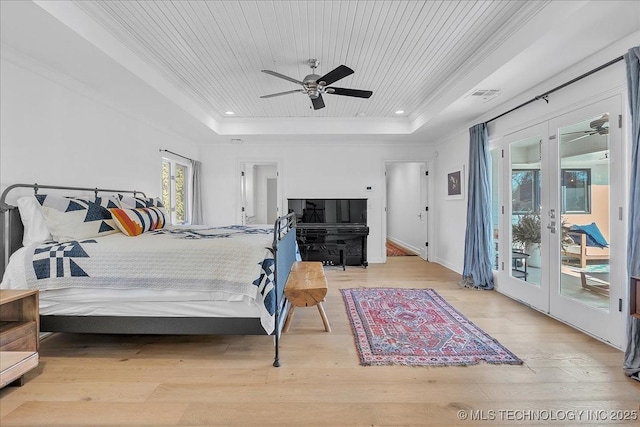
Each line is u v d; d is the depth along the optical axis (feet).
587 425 5.28
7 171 7.88
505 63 8.79
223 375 6.81
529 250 11.39
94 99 10.80
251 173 29.50
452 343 8.26
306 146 20.27
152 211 11.37
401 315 10.39
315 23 8.36
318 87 10.14
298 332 9.12
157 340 8.62
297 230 18.61
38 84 8.68
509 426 5.25
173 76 11.61
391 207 31.17
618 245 7.82
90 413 5.55
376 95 13.96
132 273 7.36
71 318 7.50
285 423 5.31
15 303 6.88
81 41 7.54
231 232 10.55
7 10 6.31
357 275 16.47
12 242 7.76
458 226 17.03
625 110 7.54
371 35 8.95
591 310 8.70
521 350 7.88
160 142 15.46
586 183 8.79
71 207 8.46
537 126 10.66
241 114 16.90
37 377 6.70
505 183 12.65
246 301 7.25
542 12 7.30
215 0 7.38
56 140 9.30
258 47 9.60
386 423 5.31
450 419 5.40
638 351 6.61
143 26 8.39
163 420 5.38
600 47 7.90
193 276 7.32
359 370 7.00
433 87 13.04
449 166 18.10
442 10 7.81
